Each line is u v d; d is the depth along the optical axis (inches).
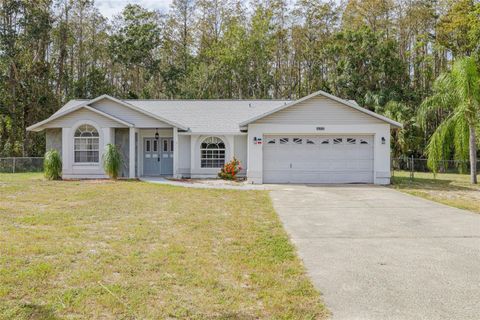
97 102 707.4
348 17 1440.7
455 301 157.9
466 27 1120.8
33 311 142.9
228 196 479.5
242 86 1513.3
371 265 205.6
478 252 230.7
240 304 153.6
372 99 1177.4
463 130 682.8
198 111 824.9
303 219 333.1
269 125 646.5
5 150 1138.7
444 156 765.9
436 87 735.1
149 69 1505.9
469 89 668.1
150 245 236.4
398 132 1059.9
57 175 664.4
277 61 1551.4
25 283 169.0
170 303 152.7
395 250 235.3
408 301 157.9
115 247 229.1
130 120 709.9
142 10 1519.4
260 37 1446.9
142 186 568.7
